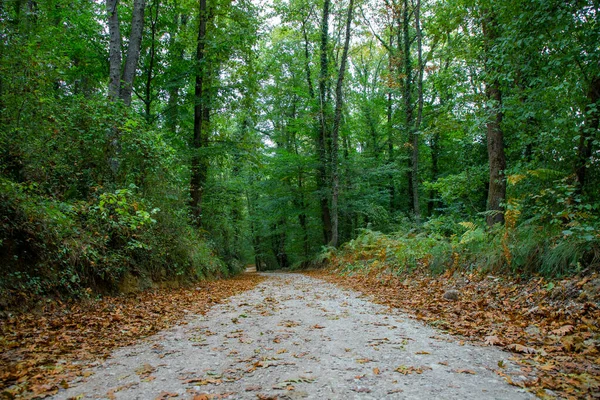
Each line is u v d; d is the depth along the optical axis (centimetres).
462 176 1523
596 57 634
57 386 307
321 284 1259
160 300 812
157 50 1670
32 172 718
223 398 278
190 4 1659
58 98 859
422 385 301
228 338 479
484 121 930
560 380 305
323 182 2439
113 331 521
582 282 535
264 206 2641
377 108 2666
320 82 2361
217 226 1858
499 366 347
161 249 996
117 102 904
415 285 933
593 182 762
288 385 304
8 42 700
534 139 898
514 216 764
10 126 691
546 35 709
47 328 505
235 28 1602
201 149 1534
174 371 348
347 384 304
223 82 1680
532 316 531
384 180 2548
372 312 662
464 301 683
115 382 319
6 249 573
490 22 894
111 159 869
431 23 1563
